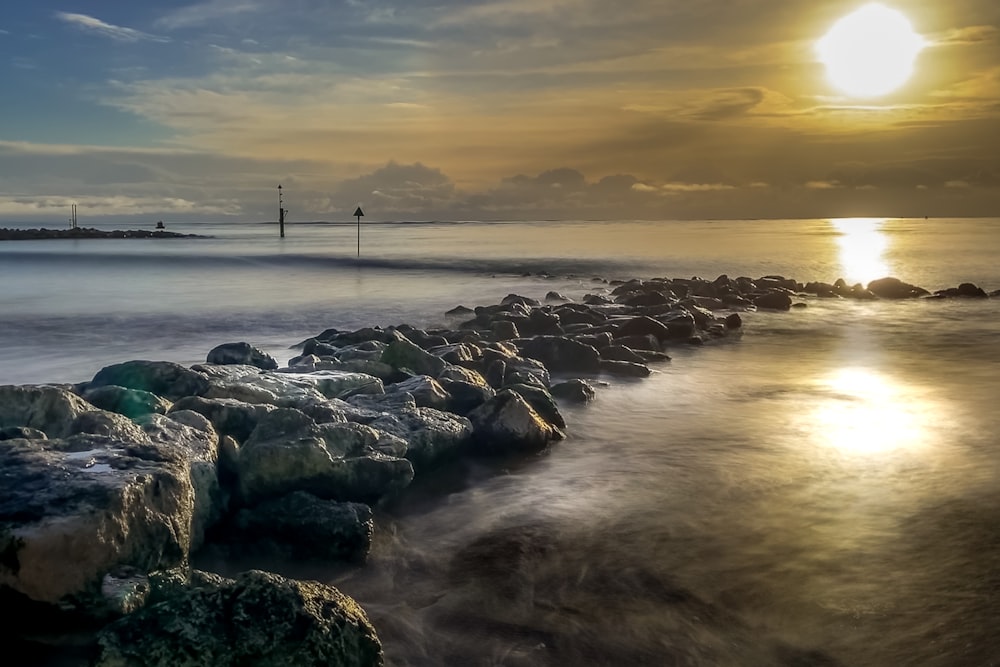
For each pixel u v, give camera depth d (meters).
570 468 11.12
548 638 6.62
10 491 6.70
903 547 8.27
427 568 8.00
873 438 12.47
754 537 8.55
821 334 24.72
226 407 10.51
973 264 55.25
